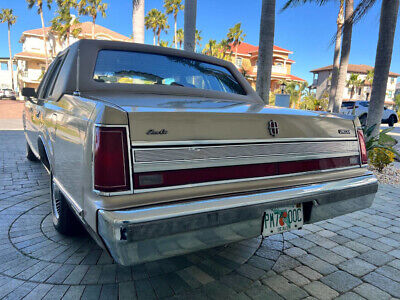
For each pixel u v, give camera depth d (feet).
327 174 7.14
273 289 7.04
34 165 18.10
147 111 5.07
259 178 6.09
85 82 7.62
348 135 7.63
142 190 4.99
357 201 7.38
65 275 7.18
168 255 5.05
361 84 158.81
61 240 8.87
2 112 67.15
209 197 5.51
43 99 11.05
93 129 5.12
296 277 7.59
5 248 8.33
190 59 9.82
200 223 5.21
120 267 7.60
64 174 6.93
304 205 6.84
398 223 11.48
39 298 6.34
